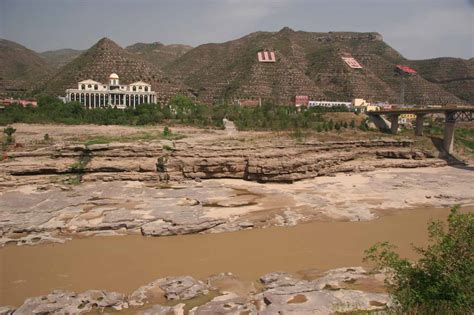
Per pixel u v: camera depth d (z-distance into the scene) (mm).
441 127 155750
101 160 78375
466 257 21828
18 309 30859
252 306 30906
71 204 59281
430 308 21250
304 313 28703
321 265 43031
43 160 75875
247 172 82125
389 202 69312
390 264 25078
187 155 81625
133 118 141625
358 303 30297
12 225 50344
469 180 90062
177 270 41312
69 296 32812
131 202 62031
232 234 52469
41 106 147250
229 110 162000
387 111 133625
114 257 44438
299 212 60969
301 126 130750
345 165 97250
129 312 31422
